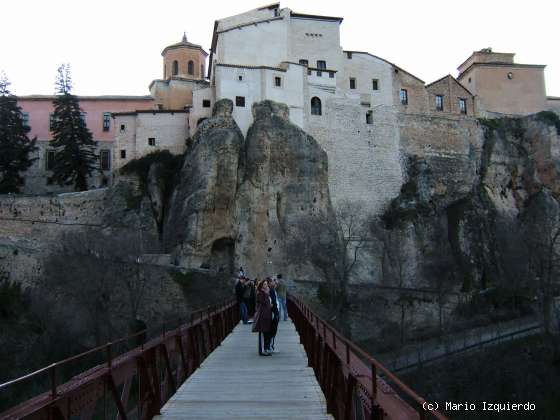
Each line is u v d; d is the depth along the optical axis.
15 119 56.72
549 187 68.44
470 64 76.00
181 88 64.06
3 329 38.12
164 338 10.52
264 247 50.91
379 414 6.22
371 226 57.06
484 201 65.50
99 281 39.50
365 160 60.47
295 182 53.88
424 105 66.31
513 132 72.12
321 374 11.03
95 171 60.81
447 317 50.78
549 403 36.12
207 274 45.34
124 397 8.06
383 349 43.78
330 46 61.94
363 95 62.44
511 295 53.28
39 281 43.41
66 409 6.17
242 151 52.91
